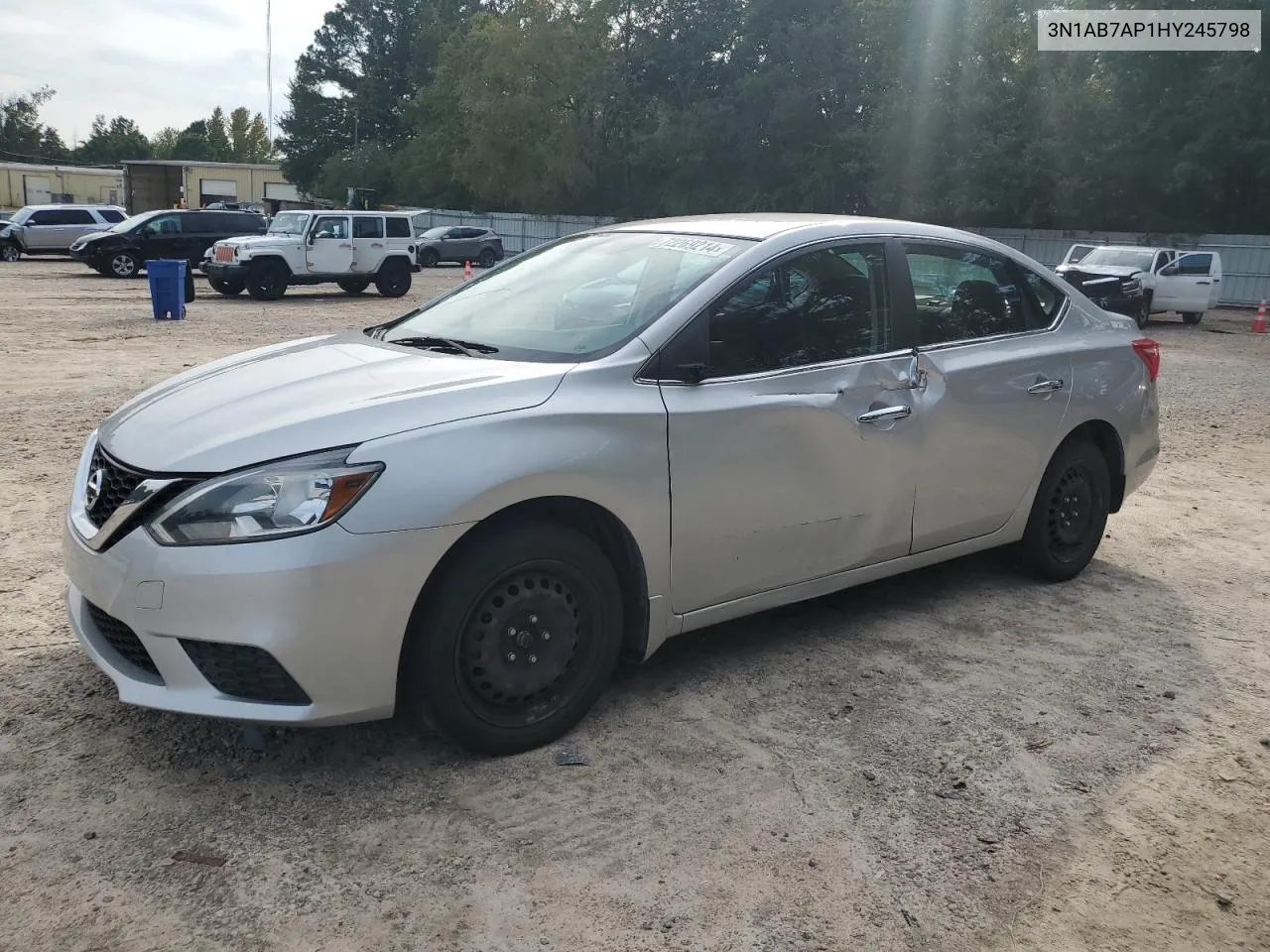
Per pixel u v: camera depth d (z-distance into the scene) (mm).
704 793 3062
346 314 18422
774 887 2660
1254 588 5102
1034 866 2795
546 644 3201
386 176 65625
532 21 46469
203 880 2594
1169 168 31578
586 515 3301
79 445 7090
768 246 3799
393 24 74438
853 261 4055
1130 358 5113
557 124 46688
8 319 15328
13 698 3441
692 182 42438
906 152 35500
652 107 44188
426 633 2975
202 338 13938
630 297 3695
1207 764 3354
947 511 4320
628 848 2791
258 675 2811
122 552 2879
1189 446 8844
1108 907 2646
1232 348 18656
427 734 3340
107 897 2516
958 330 4426
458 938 2432
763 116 39969
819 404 3744
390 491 2830
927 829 2936
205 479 2826
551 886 2627
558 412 3135
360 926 2457
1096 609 4715
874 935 2506
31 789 2934
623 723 3469
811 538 3830
